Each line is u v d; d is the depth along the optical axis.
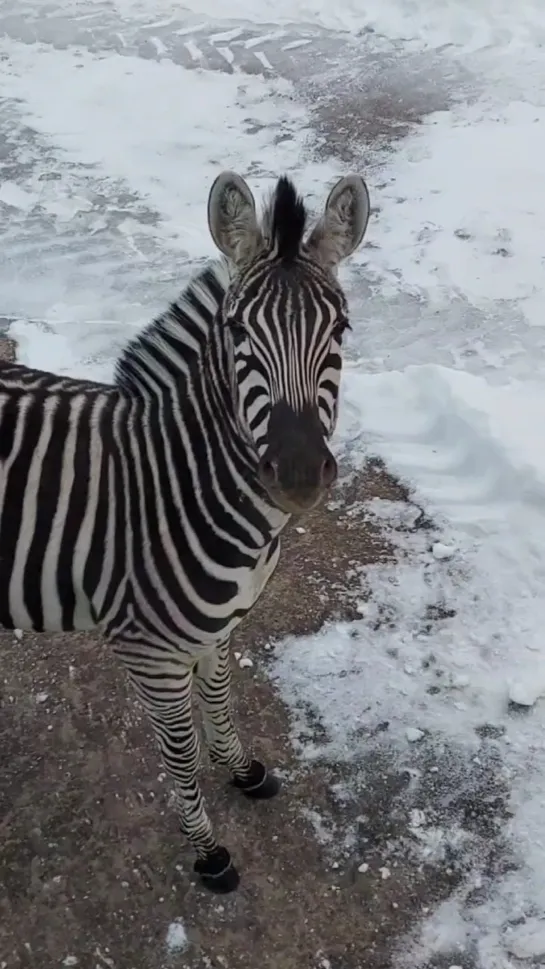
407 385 3.81
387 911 2.37
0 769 2.65
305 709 2.79
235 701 2.81
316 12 7.00
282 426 1.78
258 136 5.61
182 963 2.29
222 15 7.07
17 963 2.28
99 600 2.13
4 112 5.91
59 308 4.33
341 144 5.48
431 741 2.71
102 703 2.81
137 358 2.13
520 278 4.45
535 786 2.60
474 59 6.26
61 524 2.08
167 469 2.04
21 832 2.52
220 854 2.40
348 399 3.81
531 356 3.99
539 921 2.34
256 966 2.28
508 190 5.02
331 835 2.52
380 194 5.05
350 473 3.54
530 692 2.77
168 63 6.42
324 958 2.29
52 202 5.11
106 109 5.94
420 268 4.53
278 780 2.61
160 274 4.56
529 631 2.97
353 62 6.32
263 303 1.81
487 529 3.27
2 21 7.07
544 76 6.02
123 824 2.54
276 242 1.83
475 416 3.51
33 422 2.10
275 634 2.99
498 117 5.66
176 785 2.31
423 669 2.88
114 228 4.91
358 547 3.27
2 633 3.00
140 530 2.06
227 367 1.94
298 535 3.32
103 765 2.66
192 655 2.17
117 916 2.37
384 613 3.05
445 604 3.07
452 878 2.43
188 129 5.71
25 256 4.70
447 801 2.58
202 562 2.05
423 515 3.36
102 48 6.65
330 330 1.85
